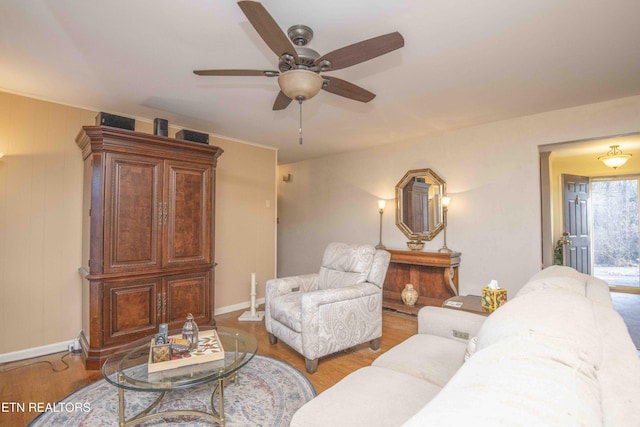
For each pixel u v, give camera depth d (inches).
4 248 112.2
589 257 224.7
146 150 118.2
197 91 114.8
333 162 221.6
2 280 111.5
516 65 95.9
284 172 256.8
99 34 79.7
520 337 32.5
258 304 189.2
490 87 111.7
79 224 127.1
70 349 120.4
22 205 115.7
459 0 67.3
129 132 111.8
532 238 139.9
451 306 106.9
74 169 126.6
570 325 34.0
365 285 115.3
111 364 77.2
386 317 161.5
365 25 76.0
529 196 140.9
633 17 72.9
